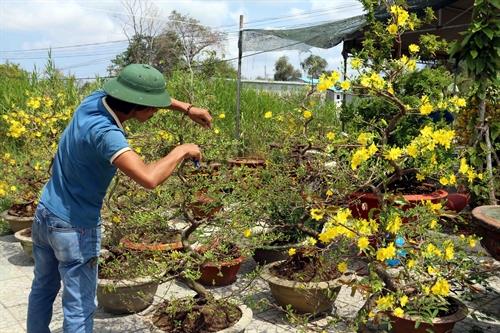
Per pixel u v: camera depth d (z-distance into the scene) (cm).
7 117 550
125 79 240
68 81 825
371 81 263
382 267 268
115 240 391
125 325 329
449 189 503
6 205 583
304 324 283
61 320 338
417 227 265
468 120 527
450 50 480
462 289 310
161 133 357
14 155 625
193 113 303
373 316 257
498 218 298
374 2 404
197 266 324
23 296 378
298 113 416
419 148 253
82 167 243
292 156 397
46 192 255
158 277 301
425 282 264
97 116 240
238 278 412
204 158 356
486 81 473
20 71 984
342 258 312
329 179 353
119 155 226
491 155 532
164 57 2462
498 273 354
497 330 316
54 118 532
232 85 1063
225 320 287
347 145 290
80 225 248
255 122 730
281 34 809
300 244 348
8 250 489
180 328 280
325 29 762
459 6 668
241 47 855
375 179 302
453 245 271
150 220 348
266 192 370
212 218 336
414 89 436
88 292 257
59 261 254
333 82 257
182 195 342
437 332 278
